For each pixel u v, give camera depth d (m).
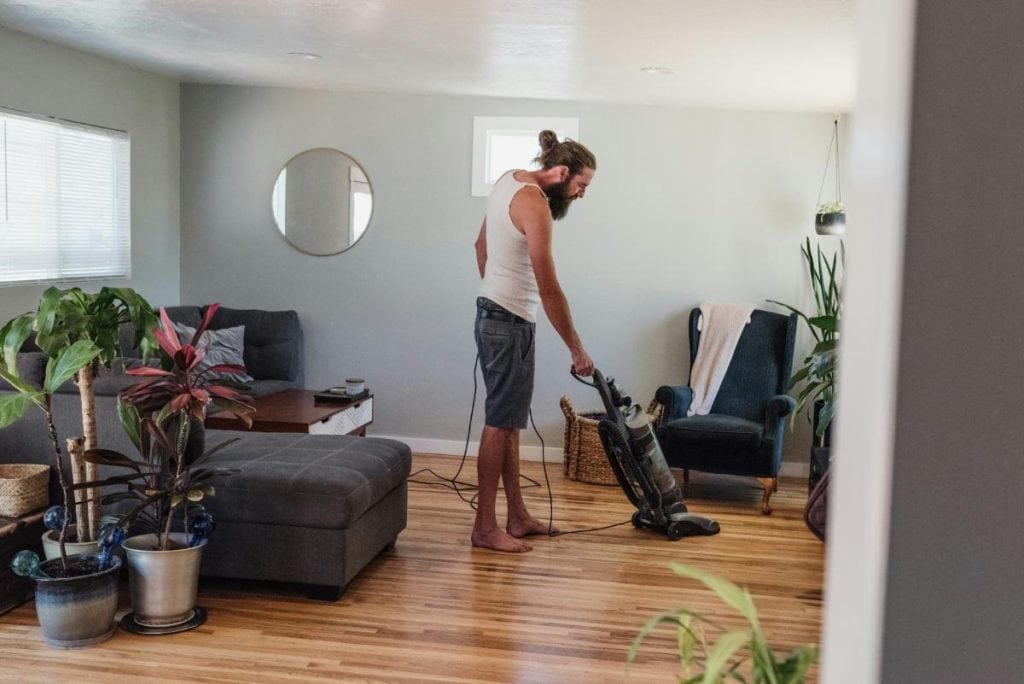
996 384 0.83
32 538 3.60
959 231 0.83
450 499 5.36
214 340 6.13
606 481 5.82
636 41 4.36
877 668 0.87
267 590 3.82
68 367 3.16
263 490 3.64
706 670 1.11
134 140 6.07
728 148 6.24
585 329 6.40
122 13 4.38
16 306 5.09
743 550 4.59
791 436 6.25
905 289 0.83
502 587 3.93
